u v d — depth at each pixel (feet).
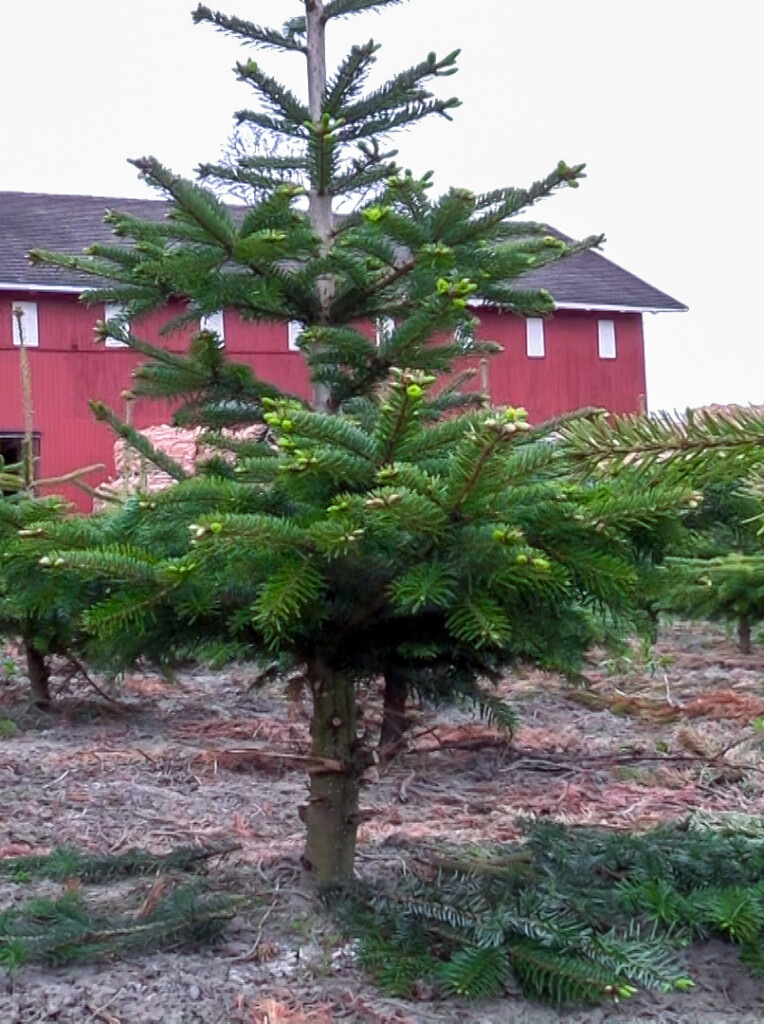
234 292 13.58
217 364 14.16
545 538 9.97
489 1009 10.61
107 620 9.94
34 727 26.91
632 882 12.50
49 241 89.20
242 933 11.91
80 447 85.40
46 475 83.82
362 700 19.19
